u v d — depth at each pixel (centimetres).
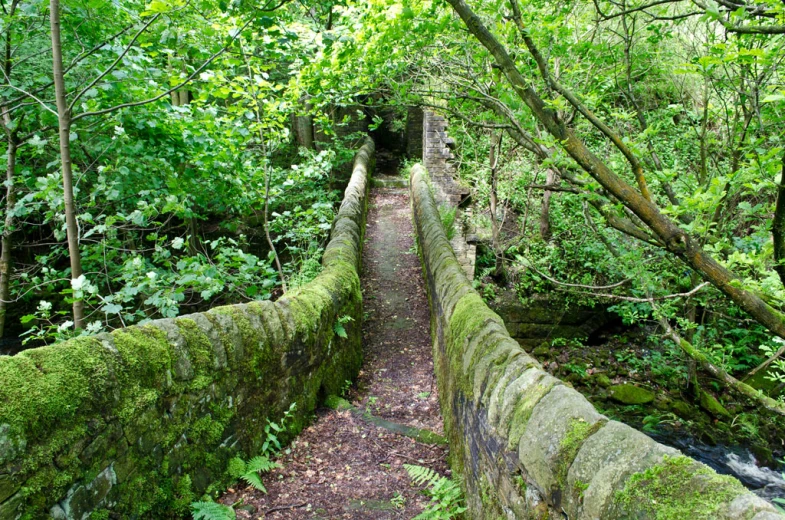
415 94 412
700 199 234
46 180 393
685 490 126
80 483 207
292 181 615
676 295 313
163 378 262
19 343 791
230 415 320
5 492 176
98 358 224
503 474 223
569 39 428
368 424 436
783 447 654
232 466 318
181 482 271
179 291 425
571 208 907
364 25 364
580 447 166
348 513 306
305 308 436
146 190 501
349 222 832
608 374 839
